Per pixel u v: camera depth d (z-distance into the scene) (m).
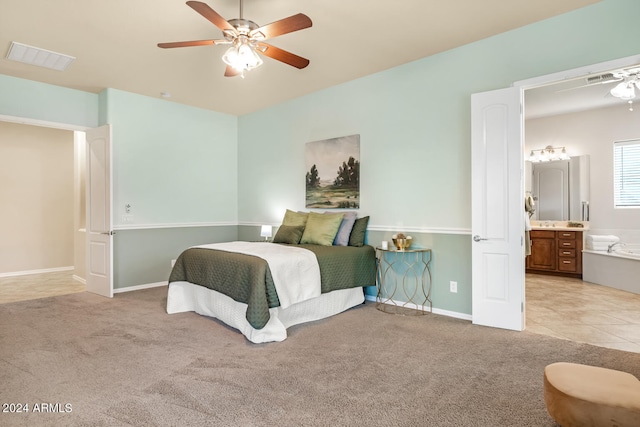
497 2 2.85
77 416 1.91
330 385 2.25
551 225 6.48
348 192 4.66
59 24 3.12
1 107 4.24
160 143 5.33
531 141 6.70
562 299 4.50
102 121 4.90
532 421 1.87
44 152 6.56
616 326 3.43
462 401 2.07
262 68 4.16
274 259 3.22
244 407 2.00
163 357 2.69
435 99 3.86
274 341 3.02
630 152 5.77
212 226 6.00
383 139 4.30
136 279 5.09
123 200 4.96
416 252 3.97
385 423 1.86
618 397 1.48
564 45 3.05
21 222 6.31
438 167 3.85
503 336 3.13
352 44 3.57
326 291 3.63
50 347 2.87
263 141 5.85
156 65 4.01
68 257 6.84
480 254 3.42
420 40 3.50
